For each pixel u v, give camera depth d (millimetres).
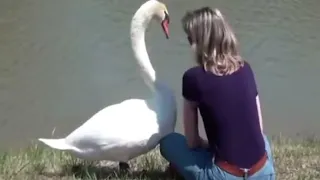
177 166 5602
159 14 6492
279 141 8984
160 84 6242
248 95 5254
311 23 19156
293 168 6688
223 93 5223
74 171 6496
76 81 13875
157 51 15625
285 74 15031
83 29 17594
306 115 12398
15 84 13711
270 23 19016
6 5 19469
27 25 17812
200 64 5375
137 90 13422
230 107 5211
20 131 11234
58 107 12500
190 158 5496
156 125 5980
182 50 15695
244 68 5332
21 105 12562
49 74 14312
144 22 6426
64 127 11602
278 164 6801
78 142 6047
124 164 6344
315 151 7430
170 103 6129
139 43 6406
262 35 17891
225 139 5215
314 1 20891
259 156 5230
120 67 14656
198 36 5316
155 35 16562
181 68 14586
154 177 6234
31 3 19797
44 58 15344
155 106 6105
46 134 11211
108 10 19375
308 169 6664
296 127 11688
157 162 6723
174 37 16594
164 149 5750
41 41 16578
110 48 16125
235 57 5320
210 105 5238
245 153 5203
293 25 18906
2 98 12953
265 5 20641
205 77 5270
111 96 13086
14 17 18500
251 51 16656
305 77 14836
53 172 6500
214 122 5242
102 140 5926
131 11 19375
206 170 5336
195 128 5465
